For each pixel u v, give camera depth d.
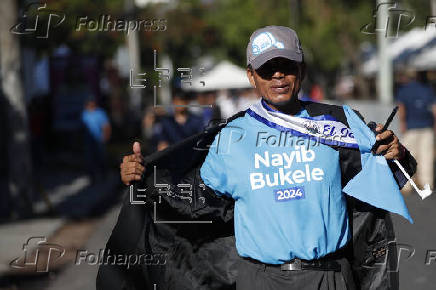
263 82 3.88
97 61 24.44
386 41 17.05
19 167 12.14
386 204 3.74
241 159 3.83
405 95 12.92
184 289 4.10
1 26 12.16
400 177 3.94
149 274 4.12
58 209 12.98
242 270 3.83
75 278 7.64
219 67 29.72
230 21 41.31
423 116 12.89
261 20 39.12
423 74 13.02
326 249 3.71
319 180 3.76
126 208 4.05
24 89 12.34
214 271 4.07
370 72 31.02
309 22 36.12
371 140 3.82
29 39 18.33
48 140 25.58
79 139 25.70
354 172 3.87
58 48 21.88
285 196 3.74
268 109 3.93
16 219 11.95
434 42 18.80
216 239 4.07
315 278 3.70
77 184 17.08
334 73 50.62
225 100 23.62
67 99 25.00
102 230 10.54
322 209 3.74
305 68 3.95
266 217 3.75
